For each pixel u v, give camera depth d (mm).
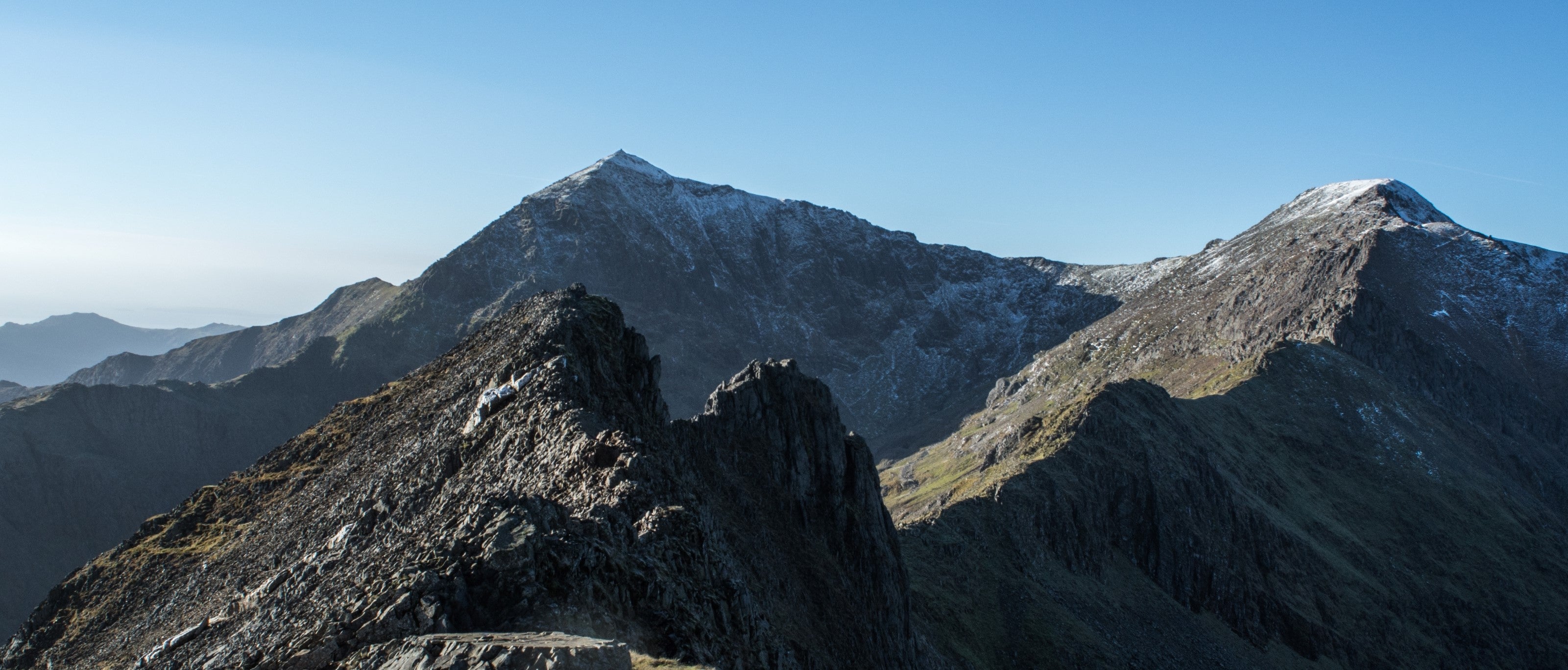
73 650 102750
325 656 42938
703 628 50312
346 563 70250
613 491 60562
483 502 56000
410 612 43844
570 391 79688
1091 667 174625
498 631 41719
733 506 100062
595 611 45469
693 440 106938
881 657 104812
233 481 131375
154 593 106625
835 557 113938
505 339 105062
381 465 94062
